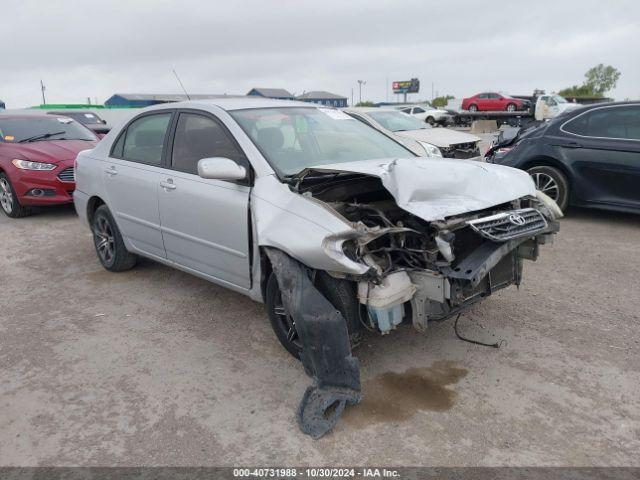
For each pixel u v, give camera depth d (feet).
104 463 8.94
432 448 9.07
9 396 11.02
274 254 10.91
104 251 18.48
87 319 14.70
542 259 18.81
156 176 14.87
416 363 11.78
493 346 12.42
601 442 9.13
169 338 13.44
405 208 10.12
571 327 13.39
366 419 9.87
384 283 10.25
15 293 16.83
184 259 14.65
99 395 10.98
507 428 9.54
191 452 9.16
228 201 12.50
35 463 8.99
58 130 30.78
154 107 15.98
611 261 18.44
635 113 21.74
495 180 11.73
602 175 22.34
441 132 36.99
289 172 12.28
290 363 12.05
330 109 16.06
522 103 120.67
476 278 9.94
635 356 11.91
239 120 13.37
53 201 26.89
